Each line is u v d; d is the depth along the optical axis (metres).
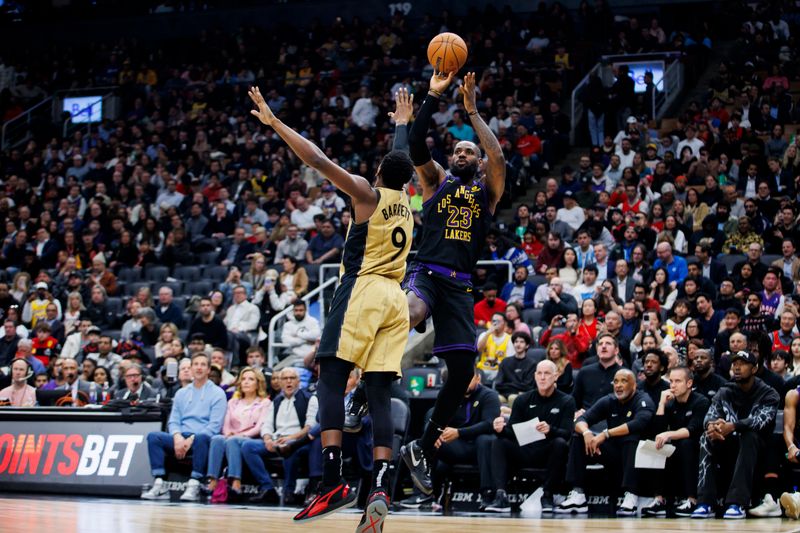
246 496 10.48
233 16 27.12
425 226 5.69
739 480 8.62
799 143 16.03
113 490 10.63
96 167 21.05
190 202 19.23
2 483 11.03
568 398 9.65
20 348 13.42
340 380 5.01
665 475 9.25
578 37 22.97
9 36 28.64
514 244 14.77
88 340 14.28
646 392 9.82
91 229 18.45
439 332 5.55
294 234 16.17
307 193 18.72
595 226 14.65
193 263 17.27
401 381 10.76
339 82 23.06
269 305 14.44
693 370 9.85
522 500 9.85
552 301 12.66
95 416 10.91
